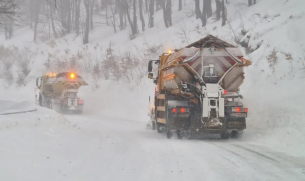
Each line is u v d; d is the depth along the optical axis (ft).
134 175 36.45
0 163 37.19
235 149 52.60
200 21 170.71
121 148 53.31
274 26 108.88
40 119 70.13
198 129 63.77
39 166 38.11
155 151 51.16
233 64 65.98
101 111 134.72
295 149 51.39
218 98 63.00
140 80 144.36
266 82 89.20
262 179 34.68
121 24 234.99
